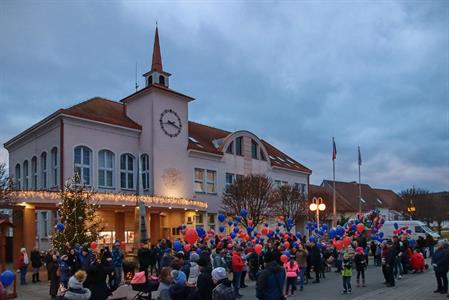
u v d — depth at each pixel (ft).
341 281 61.82
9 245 84.28
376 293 49.06
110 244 84.94
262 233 70.64
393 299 44.83
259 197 111.96
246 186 111.65
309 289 54.13
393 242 59.98
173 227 102.27
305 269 59.21
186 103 115.03
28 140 108.06
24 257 62.90
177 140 110.83
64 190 77.15
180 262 28.58
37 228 101.91
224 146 123.24
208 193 116.98
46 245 98.27
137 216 82.64
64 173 91.35
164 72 118.11
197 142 120.57
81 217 70.90
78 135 95.35
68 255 49.70
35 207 75.46
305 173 154.71
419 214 210.18
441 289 48.32
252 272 62.39
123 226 97.45
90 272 30.58
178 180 109.40
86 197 74.69
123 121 106.01
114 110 112.68
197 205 100.99
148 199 87.61
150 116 106.42
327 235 86.74
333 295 49.06
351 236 78.74
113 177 101.19
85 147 96.58
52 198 76.28
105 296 30.91
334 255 74.18
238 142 129.39
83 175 95.30
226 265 54.49
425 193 215.92
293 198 121.08
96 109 106.93
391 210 220.43
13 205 73.46
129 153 105.19
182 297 25.67
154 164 104.37
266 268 27.53
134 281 37.70
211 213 117.08
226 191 115.34
